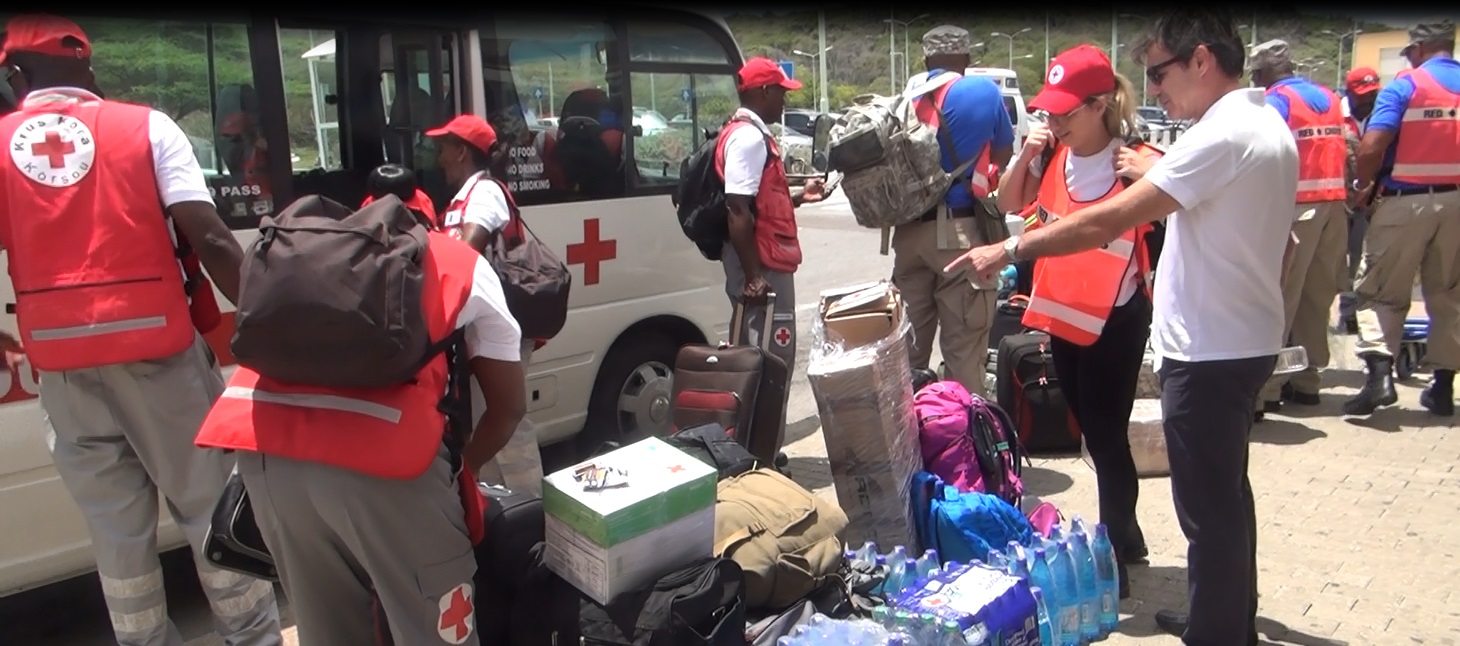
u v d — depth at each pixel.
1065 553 3.57
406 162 4.95
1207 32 3.03
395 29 4.79
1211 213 3.02
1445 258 5.86
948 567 3.48
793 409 7.05
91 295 2.99
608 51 5.39
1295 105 5.95
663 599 2.86
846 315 4.06
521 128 5.03
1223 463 3.14
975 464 4.31
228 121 4.26
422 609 2.55
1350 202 7.23
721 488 3.57
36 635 4.15
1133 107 3.70
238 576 3.35
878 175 5.10
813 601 3.34
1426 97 5.71
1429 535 4.48
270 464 2.48
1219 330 3.06
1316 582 4.07
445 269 2.50
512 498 3.14
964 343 5.40
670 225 5.72
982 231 5.30
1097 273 3.79
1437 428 5.89
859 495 4.00
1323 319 6.23
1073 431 5.64
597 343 5.41
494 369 2.66
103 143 3.00
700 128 5.92
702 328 5.96
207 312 3.31
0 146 2.98
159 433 3.15
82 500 3.20
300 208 2.48
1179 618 3.71
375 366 2.31
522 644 3.02
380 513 2.44
